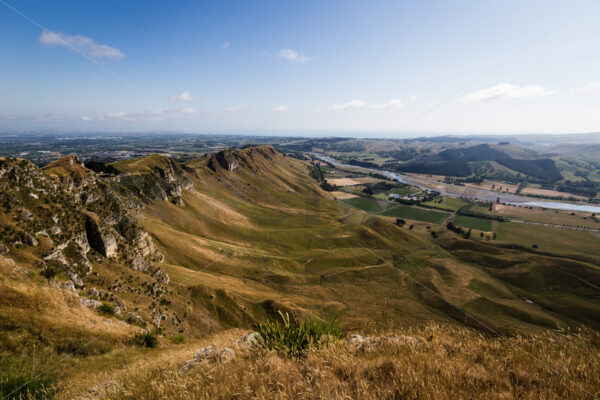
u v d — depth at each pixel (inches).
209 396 156.9
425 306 2910.9
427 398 138.9
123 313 1136.2
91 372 441.1
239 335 593.9
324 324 250.7
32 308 632.4
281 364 185.0
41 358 471.8
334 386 155.6
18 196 2230.6
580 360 178.9
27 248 1948.8
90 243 2714.1
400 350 215.3
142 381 214.4
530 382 161.9
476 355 205.3
